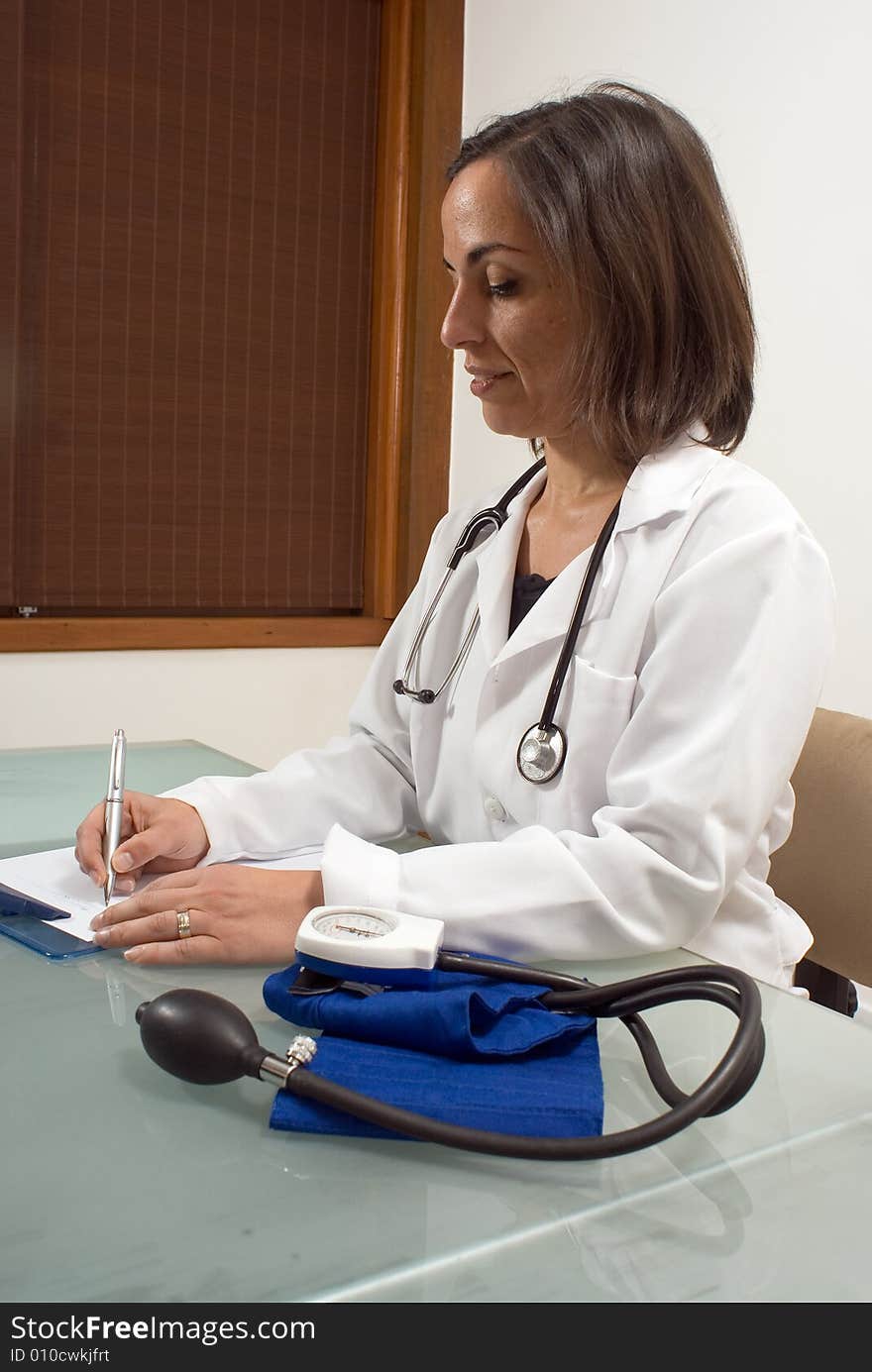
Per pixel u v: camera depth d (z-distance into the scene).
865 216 2.24
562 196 0.90
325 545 3.29
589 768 0.92
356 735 1.20
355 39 3.18
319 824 1.09
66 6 2.76
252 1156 0.50
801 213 2.38
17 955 0.75
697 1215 0.46
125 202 2.88
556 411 0.99
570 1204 0.47
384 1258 0.42
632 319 0.92
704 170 0.94
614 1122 0.54
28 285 2.78
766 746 0.82
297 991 0.62
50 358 2.82
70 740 2.87
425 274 3.25
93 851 0.91
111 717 2.92
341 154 3.19
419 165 3.21
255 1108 0.54
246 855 1.03
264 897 0.75
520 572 1.10
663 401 0.94
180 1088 0.56
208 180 2.99
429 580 1.19
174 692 3.01
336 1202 0.46
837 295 2.30
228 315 3.06
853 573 2.30
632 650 0.91
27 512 2.83
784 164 2.41
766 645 0.83
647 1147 0.51
